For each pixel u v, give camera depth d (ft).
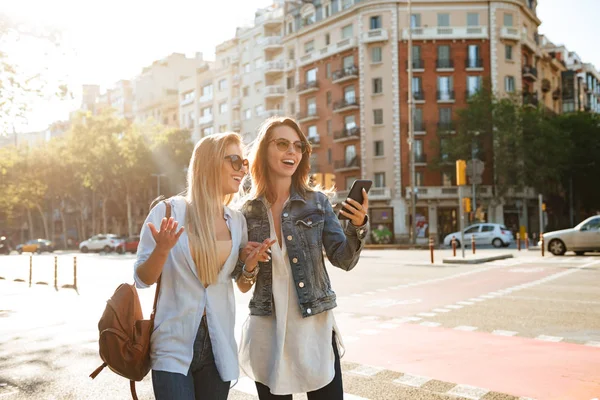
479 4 159.33
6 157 200.54
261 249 8.70
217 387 8.62
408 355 19.83
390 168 159.22
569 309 29.66
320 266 9.20
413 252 95.04
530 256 73.31
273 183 9.60
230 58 223.30
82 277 59.31
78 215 266.36
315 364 8.83
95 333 25.40
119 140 189.78
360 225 8.73
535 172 148.05
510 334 23.43
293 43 189.88
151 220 8.62
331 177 87.35
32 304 36.47
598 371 17.17
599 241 69.15
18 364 19.53
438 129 155.02
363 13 163.63
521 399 14.48
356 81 166.40
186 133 193.47
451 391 15.33
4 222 297.53
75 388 16.60
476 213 128.16
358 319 27.89
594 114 187.11
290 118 9.62
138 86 288.71
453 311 29.86
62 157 202.08
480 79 158.40
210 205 8.74
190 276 8.58
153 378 8.30
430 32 158.20
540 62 183.93
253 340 9.11
